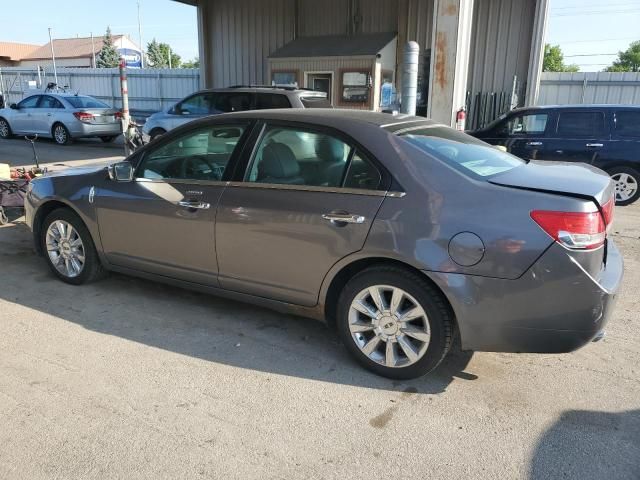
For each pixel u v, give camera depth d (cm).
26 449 262
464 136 389
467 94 1557
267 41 1777
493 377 336
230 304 441
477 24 1514
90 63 6394
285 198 345
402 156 318
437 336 309
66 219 459
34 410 293
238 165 370
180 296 455
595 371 344
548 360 358
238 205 361
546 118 910
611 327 409
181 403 302
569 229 275
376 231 312
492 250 286
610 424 288
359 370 341
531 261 280
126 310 425
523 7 1455
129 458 257
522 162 381
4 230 655
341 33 1678
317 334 391
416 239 302
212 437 273
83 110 1542
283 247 346
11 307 427
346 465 255
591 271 279
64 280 478
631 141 858
